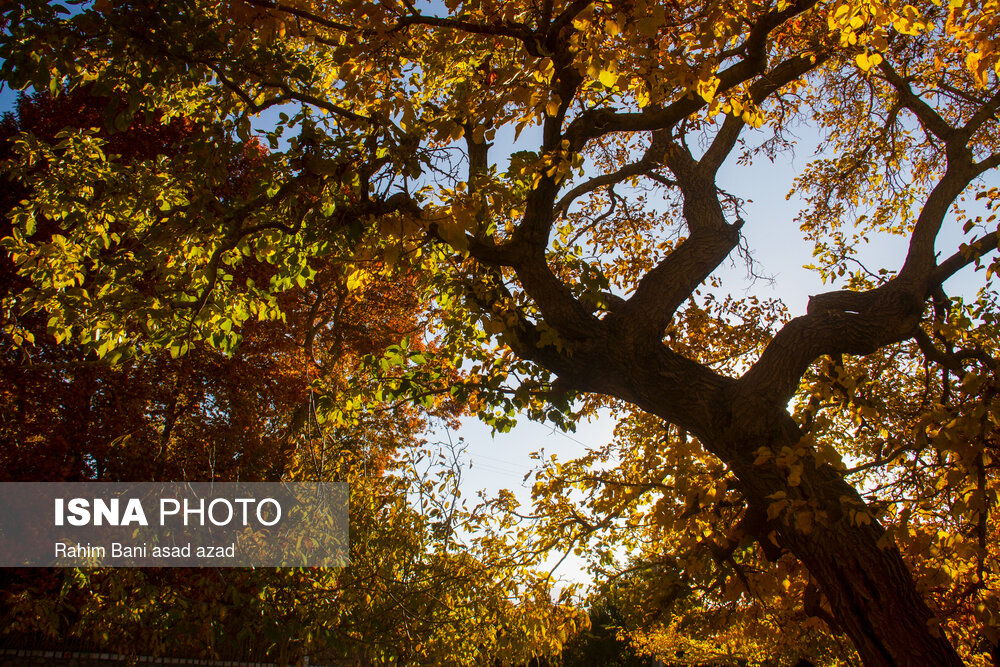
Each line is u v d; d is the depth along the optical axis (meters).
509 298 6.26
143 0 4.19
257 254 5.91
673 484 5.78
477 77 5.50
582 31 4.64
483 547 9.03
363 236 5.37
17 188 14.36
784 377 5.54
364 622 8.71
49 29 4.16
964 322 5.75
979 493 3.82
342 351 19.02
